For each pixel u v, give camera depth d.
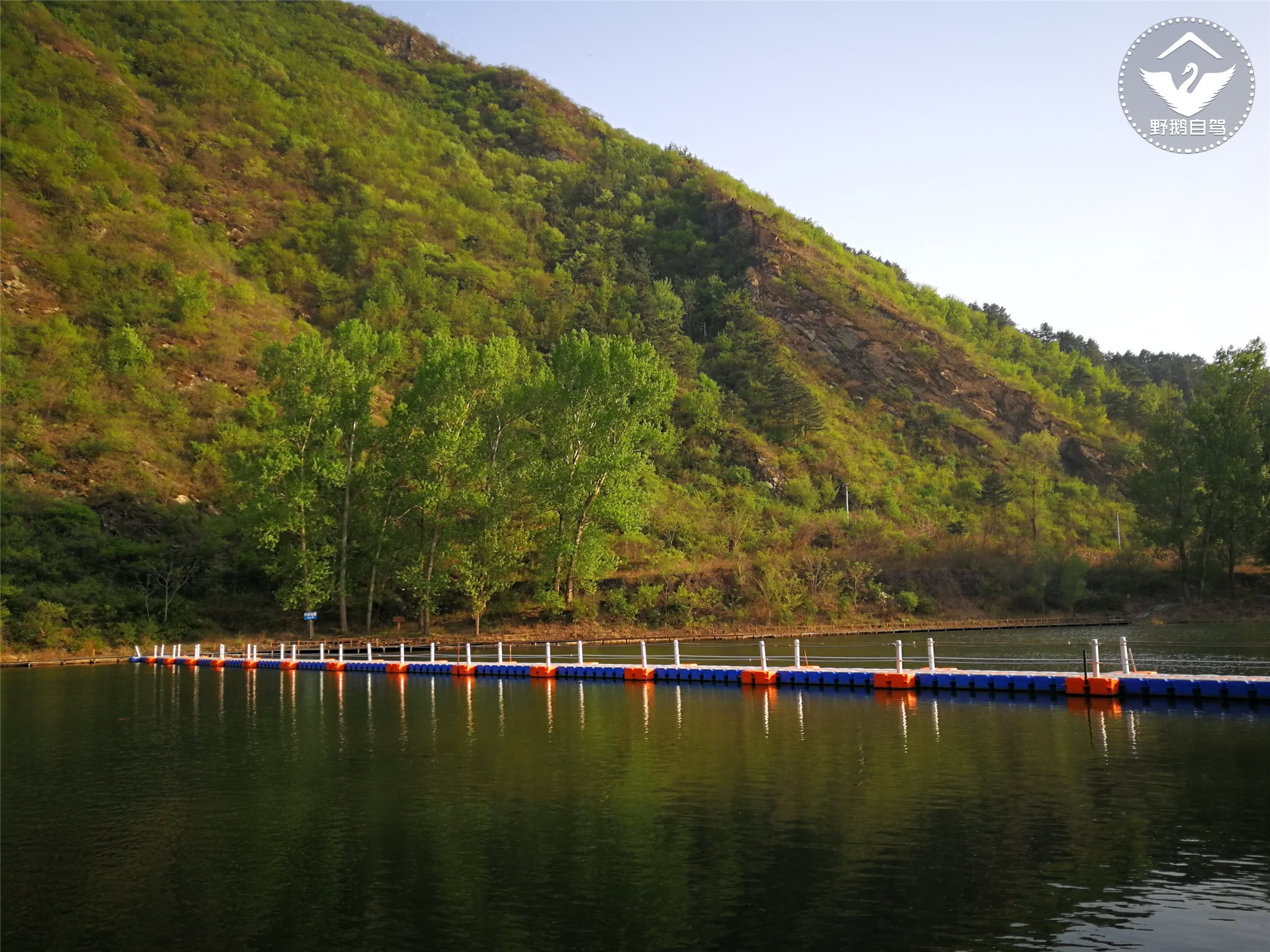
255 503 56.00
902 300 160.62
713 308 136.12
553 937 9.68
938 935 9.43
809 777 16.61
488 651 52.25
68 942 9.93
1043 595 77.44
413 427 60.50
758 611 66.81
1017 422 127.00
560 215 173.50
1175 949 8.98
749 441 99.06
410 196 155.50
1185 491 80.31
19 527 58.06
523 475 61.56
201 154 139.88
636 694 30.59
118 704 31.47
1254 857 11.58
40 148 108.94
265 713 28.44
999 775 16.34
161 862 12.72
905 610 71.56
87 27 155.12
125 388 78.00
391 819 14.67
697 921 9.99
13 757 21.17
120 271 95.62
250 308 104.75
